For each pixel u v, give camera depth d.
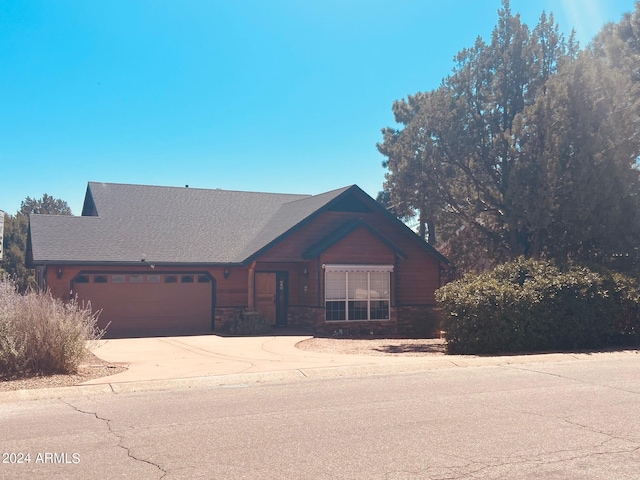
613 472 6.13
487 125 25.34
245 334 22.47
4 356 11.80
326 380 11.43
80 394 10.12
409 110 34.38
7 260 40.88
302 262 24.89
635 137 21.56
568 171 21.50
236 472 6.12
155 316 23.00
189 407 9.02
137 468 6.23
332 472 6.12
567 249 22.97
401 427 7.80
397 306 25.88
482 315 15.98
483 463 6.39
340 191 25.61
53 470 6.18
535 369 12.70
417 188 25.59
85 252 22.05
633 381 11.13
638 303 17.41
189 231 25.80
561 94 21.75
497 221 25.86
